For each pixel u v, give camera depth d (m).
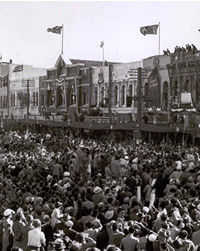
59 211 17.52
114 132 62.47
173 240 14.58
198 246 13.20
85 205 18.80
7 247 16.84
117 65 79.06
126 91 76.38
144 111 70.12
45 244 16.25
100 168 32.81
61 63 97.62
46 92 102.50
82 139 58.38
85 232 15.31
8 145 51.78
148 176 26.23
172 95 66.31
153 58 70.81
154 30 77.44
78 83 89.94
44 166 32.28
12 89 121.50
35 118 87.94
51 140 55.47
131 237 14.23
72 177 29.42
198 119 58.19
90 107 85.94
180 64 65.00
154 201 22.94
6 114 124.56
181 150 41.78
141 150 39.56
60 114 93.94
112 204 19.56
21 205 20.20
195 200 18.91
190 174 24.73
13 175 30.88
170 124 59.66
